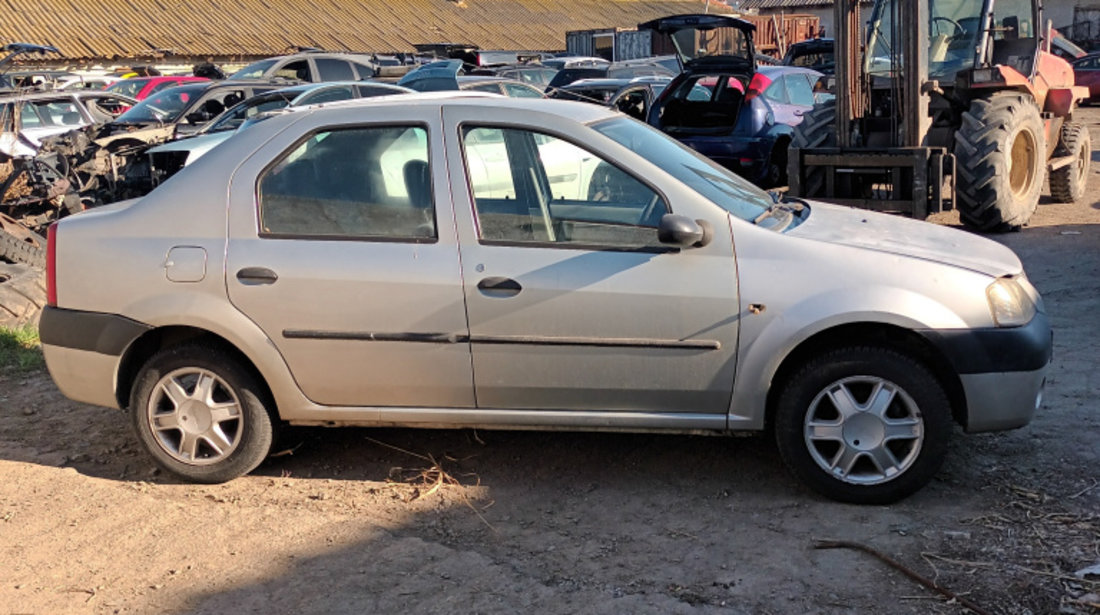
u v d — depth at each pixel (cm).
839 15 1004
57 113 1562
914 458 418
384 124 456
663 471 474
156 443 475
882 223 479
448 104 456
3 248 877
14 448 535
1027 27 1098
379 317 443
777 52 2728
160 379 469
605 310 428
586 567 388
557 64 2414
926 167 966
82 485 482
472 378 444
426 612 360
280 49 3344
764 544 399
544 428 451
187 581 388
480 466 489
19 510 456
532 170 445
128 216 468
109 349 464
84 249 468
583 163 442
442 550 405
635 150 457
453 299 437
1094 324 672
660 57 2269
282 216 456
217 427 470
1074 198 1204
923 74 972
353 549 409
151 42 3177
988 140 967
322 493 464
